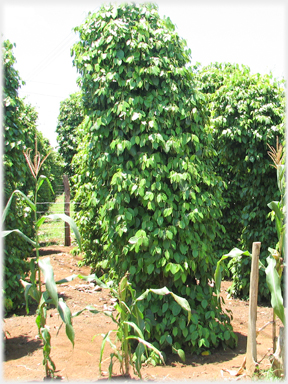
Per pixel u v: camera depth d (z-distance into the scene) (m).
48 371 2.62
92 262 6.15
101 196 3.27
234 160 5.18
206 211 3.20
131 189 3.00
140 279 3.21
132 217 3.10
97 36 3.24
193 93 3.28
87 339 3.40
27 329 3.69
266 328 3.86
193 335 3.03
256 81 5.09
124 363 2.94
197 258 3.18
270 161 4.67
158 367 2.88
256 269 2.72
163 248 3.06
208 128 3.59
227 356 3.14
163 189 3.08
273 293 2.49
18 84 4.37
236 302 4.95
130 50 3.09
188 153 3.21
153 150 3.16
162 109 3.07
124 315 2.66
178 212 3.09
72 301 4.71
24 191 5.23
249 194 5.05
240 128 4.75
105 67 3.19
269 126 4.72
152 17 3.31
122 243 3.15
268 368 2.79
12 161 4.22
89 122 3.30
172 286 3.23
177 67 3.26
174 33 3.33
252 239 4.96
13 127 4.25
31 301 4.54
